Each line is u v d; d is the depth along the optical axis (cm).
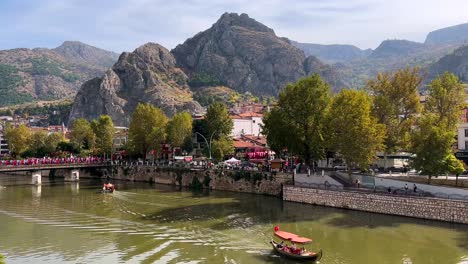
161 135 13838
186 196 9500
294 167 10094
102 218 7031
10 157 19112
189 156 14175
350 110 7850
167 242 5500
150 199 9100
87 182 13000
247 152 14238
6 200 9025
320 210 7456
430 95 9106
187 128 14338
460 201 6066
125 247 5284
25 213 7488
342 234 5809
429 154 6988
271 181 9362
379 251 5038
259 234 5894
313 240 5544
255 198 9019
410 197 6619
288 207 7838
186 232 6028
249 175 9875
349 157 7788
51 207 8119
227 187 10362
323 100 8731
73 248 5244
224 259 4781
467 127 9812
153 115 14400
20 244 5425
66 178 14512
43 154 17912
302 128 8775
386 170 9088
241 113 19688
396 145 8769
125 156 16375
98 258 4850
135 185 11900
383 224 6281
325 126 8412
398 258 4784
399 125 8800
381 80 9106
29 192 10431
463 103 8838
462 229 5850
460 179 7138
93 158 14725
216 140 14338
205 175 10956
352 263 4631
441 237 5516
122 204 8450
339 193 7619
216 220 6825
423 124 7550
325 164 11069
